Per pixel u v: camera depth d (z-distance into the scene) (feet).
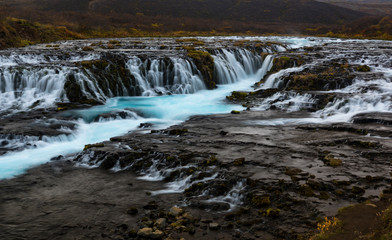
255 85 83.87
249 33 232.73
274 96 66.08
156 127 49.32
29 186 31.09
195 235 22.06
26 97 63.41
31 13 180.96
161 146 38.11
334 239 18.65
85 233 23.16
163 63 79.05
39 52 88.22
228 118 52.90
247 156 34.24
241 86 85.61
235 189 27.86
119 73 73.61
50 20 178.29
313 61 86.74
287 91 65.21
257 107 61.46
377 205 23.39
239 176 29.35
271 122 49.80
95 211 26.16
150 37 182.91
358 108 52.60
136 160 35.29
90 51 93.66
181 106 63.67
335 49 112.06
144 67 78.13
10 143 42.42
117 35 184.03
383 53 95.40
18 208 26.96
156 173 32.81
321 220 22.27
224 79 89.45
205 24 249.14
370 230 18.89
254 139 40.19
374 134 40.50
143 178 32.32
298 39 177.17
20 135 43.14
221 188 28.02
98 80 69.31
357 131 41.96
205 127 47.14
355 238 18.31
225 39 159.02
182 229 22.66
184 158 33.91
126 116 55.67
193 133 43.70
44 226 24.22
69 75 66.13
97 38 167.02
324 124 46.21
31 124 48.60
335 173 29.55
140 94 74.49
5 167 35.63
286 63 87.40
